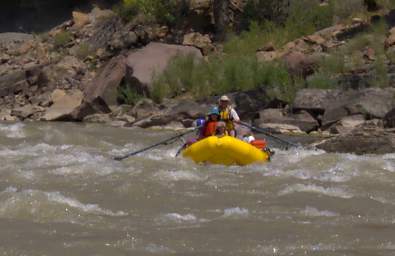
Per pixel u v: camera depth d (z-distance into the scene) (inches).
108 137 2073.1
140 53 3029.0
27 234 826.8
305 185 1172.5
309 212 971.3
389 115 2151.8
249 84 2748.5
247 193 1117.7
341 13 3494.1
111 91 2898.6
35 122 2726.4
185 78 2888.8
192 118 2477.9
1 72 3705.7
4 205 952.3
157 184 1191.6
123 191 1128.8
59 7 4909.0
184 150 1573.6
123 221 908.6
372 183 1213.7
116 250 764.6
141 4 3700.8
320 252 759.7
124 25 3715.6
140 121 2518.5
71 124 2598.4
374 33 3041.3
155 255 749.9
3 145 1797.5
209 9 3636.8
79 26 3973.9
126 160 1520.7
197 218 933.2
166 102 2733.8
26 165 1422.2
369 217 942.4
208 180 1240.8
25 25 4950.8
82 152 1678.2
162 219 925.2
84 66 3449.8
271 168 1413.6
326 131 2267.5
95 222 897.5
